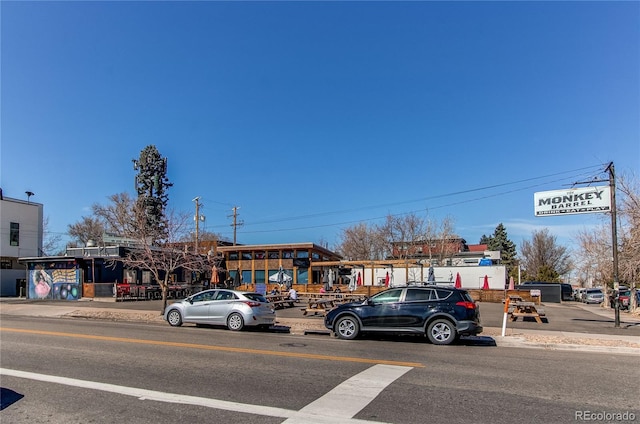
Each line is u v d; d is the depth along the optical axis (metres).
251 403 6.13
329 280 31.45
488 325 17.20
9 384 7.20
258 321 15.52
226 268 44.19
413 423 5.35
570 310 28.08
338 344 11.94
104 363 8.91
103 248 36.31
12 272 44.75
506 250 73.94
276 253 42.94
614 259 17.47
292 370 8.27
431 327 12.25
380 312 12.73
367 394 6.61
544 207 19.20
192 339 12.66
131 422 5.40
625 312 26.16
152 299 33.00
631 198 21.02
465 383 7.31
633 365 9.27
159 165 44.44
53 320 19.31
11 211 45.06
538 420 5.48
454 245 48.38
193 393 6.63
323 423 5.34
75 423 5.38
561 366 8.97
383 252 51.91
